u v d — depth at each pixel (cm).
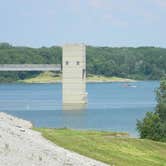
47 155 4922
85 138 6625
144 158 6353
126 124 16862
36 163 4500
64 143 6106
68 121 18000
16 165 4281
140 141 7156
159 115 10375
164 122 9681
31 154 4725
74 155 5488
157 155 6681
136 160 6153
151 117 9275
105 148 6353
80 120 18462
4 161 4300
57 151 5306
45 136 6247
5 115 6756
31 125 6769
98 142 6594
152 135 9112
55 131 6825
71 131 7150
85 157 5634
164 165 6162
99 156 5869
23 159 4494
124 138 7181
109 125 16612
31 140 5397
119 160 5944
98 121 18025
